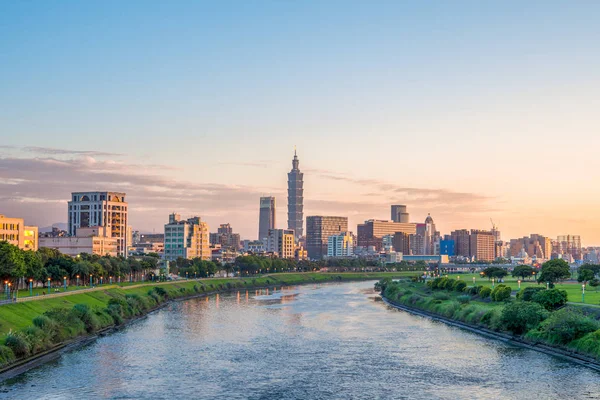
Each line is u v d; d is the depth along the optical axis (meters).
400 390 125.19
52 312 178.38
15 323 166.88
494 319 196.75
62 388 125.19
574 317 158.12
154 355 159.88
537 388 125.12
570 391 122.62
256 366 147.25
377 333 198.50
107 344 176.25
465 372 139.50
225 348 170.88
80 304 196.88
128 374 138.12
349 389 126.12
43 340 158.25
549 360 150.88
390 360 153.75
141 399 118.50
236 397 120.19
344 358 156.62
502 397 119.38
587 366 142.62
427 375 137.38
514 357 155.12
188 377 135.88
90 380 131.75
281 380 133.62
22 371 138.75
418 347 171.38
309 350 167.88
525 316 177.38
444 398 119.31
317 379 134.38
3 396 118.94
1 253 196.75
